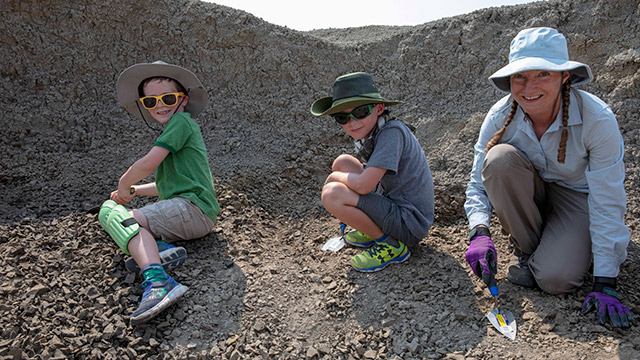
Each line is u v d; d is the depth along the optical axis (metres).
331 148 4.03
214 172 3.49
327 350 2.08
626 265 2.44
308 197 3.56
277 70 4.41
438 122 3.92
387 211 2.43
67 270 2.34
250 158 3.78
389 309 2.21
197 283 2.37
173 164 2.62
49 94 3.88
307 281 2.50
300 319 2.24
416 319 2.16
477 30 4.20
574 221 2.23
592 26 3.71
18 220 2.72
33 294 2.14
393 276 2.45
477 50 4.15
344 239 2.84
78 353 1.93
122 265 2.41
